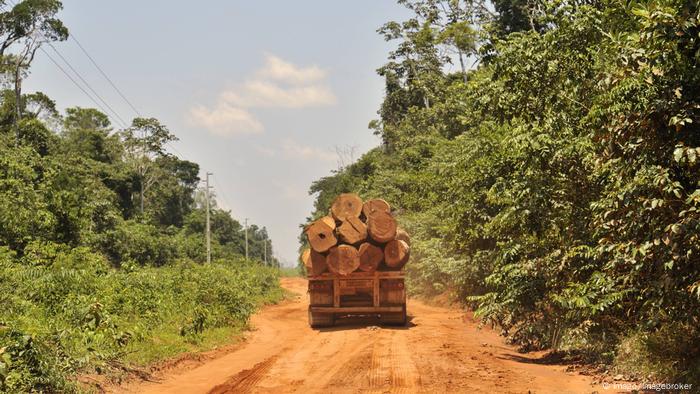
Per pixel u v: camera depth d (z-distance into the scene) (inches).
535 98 481.7
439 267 936.3
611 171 346.3
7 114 1833.2
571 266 448.5
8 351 311.4
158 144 2689.5
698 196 273.6
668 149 309.1
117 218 1646.2
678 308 324.2
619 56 336.2
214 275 855.7
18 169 992.9
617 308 386.0
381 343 565.9
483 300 521.3
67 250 780.0
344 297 719.7
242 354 550.3
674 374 333.7
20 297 491.8
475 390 346.6
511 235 538.3
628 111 317.4
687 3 288.8
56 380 319.3
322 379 399.5
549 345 507.8
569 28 461.7
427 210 1229.1
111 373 387.9
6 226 808.3
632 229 323.3
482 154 687.1
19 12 1827.0
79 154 2207.2
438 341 573.6
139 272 752.3
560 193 457.1
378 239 682.2
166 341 543.8
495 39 504.7
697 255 295.4
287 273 4138.8
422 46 1908.2
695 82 299.0
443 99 1833.2
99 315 438.9
